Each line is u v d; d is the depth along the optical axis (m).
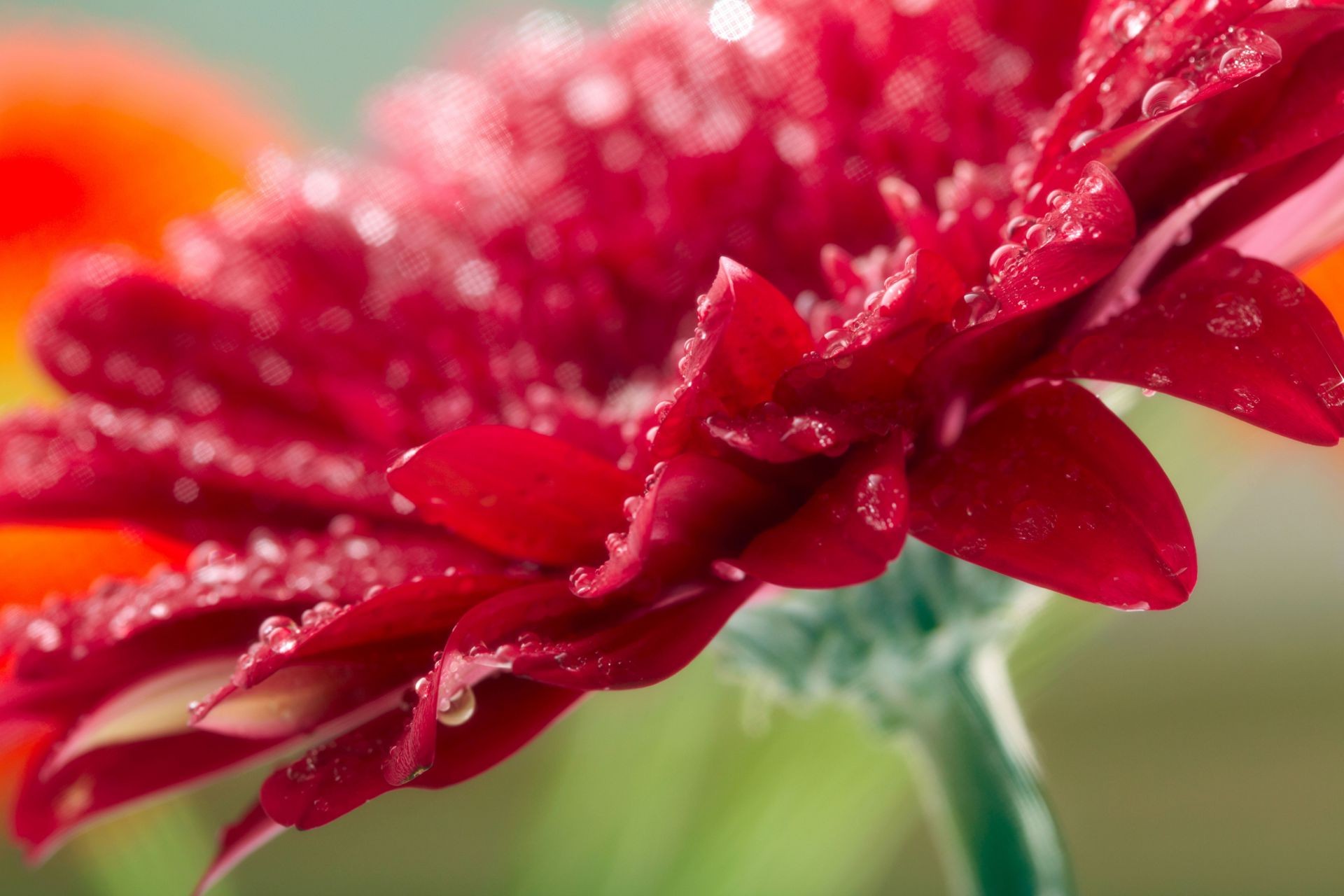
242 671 0.22
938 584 0.25
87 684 0.24
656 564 0.22
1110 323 0.22
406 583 0.22
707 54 0.28
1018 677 0.27
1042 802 0.26
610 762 0.29
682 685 0.29
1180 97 0.21
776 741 0.29
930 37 0.27
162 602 0.23
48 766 0.24
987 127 0.26
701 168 0.28
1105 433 0.22
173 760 0.24
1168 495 0.22
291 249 0.28
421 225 0.28
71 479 0.25
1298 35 0.22
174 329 0.27
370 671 0.23
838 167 0.27
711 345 0.21
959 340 0.21
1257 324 0.22
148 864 0.29
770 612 0.26
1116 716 0.67
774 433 0.22
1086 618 0.27
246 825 0.23
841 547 0.21
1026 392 0.22
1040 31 0.26
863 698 0.26
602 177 0.28
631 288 0.28
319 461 0.26
